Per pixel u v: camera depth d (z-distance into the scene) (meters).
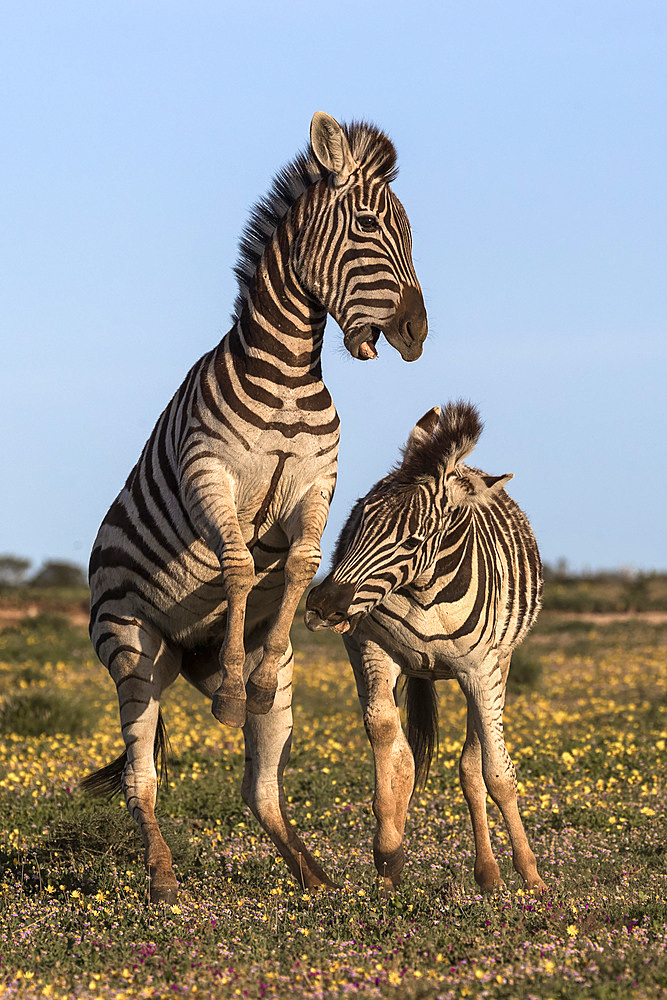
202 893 13.31
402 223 13.55
